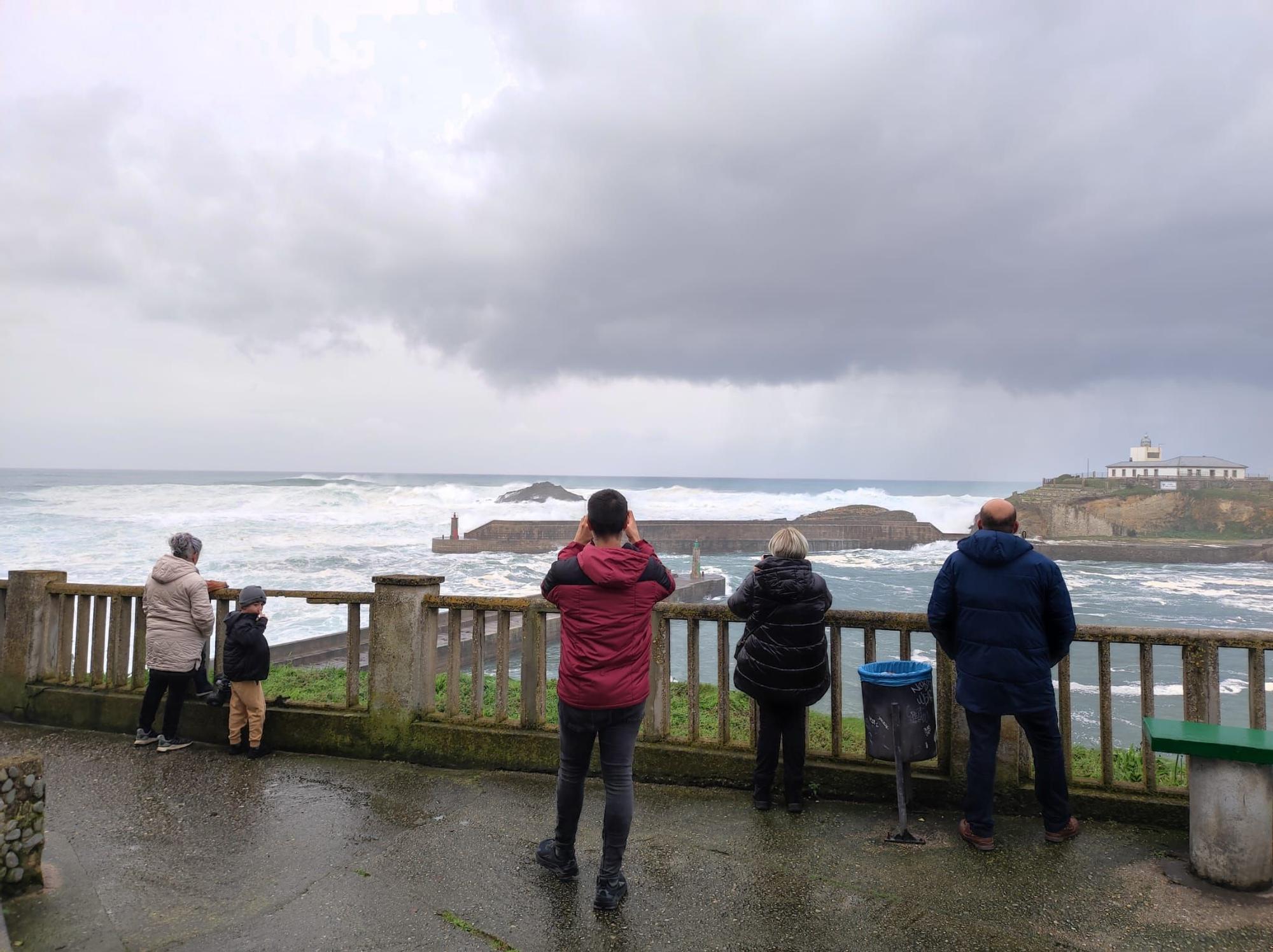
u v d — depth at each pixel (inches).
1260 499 2987.2
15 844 136.6
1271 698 606.2
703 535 2171.5
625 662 135.2
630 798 135.0
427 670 218.5
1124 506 3129.9
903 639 181.2
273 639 700.7
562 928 125.6
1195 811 141.4
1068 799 158.7
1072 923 125.9
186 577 226.1
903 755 160.4
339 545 1702.8
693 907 132.4
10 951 116.8
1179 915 127.8
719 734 197.0
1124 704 580.7
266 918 129.5
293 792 191.2
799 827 167.2
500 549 1731.1
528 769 204.4
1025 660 150.9
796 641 166.6
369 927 126.6
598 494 140.8
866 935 122.7
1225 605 1360.7
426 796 187.9
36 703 252.2
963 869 145.9
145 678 248.1
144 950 119.2
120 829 167.9
